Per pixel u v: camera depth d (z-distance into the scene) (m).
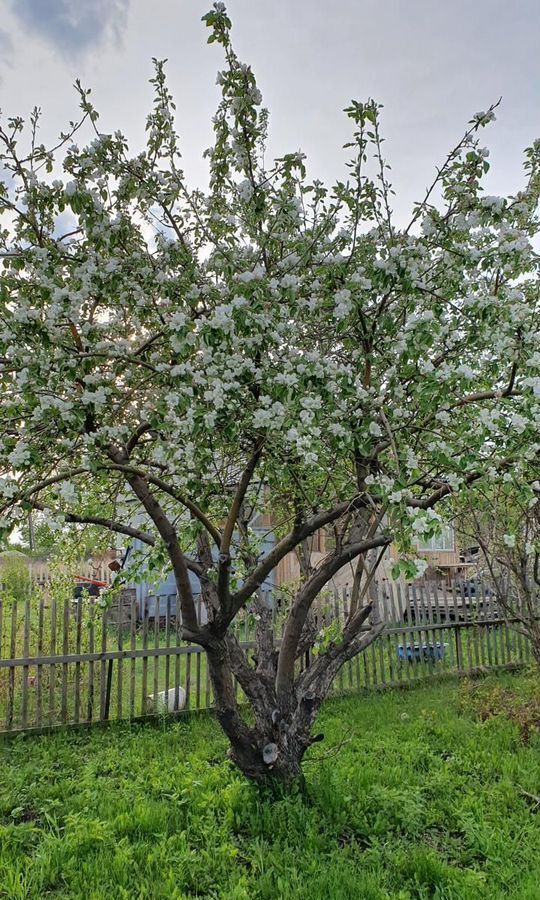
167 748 4.99
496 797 3.90
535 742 4.90
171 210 3.60
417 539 2.81
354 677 7.09
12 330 2.96
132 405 3.61
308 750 4.76
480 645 7.89
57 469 3.50
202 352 3.14
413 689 7.03
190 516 4.29
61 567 6.43
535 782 4.12
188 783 4.03
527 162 3.67
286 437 3.00
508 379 3.51
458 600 8.48
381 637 7.19
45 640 6.79
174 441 3.15
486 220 3.17
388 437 3.06
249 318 2.80
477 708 5.82
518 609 6.69
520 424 2.82
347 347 3.57
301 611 4.05
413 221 3.37
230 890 2.88
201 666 6.77
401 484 2.80
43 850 3.22
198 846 3.36
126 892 2.83
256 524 6.03
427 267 3.42
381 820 3.56
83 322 3.28
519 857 3.21
